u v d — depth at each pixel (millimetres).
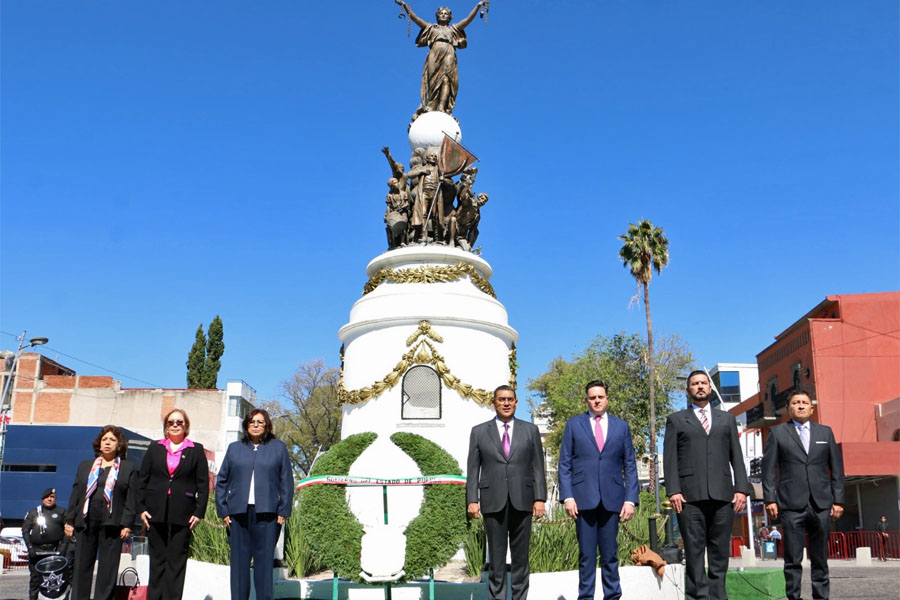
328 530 9688
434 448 10109
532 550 10828
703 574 8258
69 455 42844
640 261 35688
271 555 8406
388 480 9859
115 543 8953
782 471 8734
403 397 15820
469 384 15922
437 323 16188
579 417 8633
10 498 41844
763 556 31922
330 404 58094
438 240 17812
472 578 11867
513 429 8539
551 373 50344
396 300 16438
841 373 38094
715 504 8250
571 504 8273
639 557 11172
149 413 51250
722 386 56812
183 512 8508
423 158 18531
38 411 50344
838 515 8555
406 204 18016
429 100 19297
